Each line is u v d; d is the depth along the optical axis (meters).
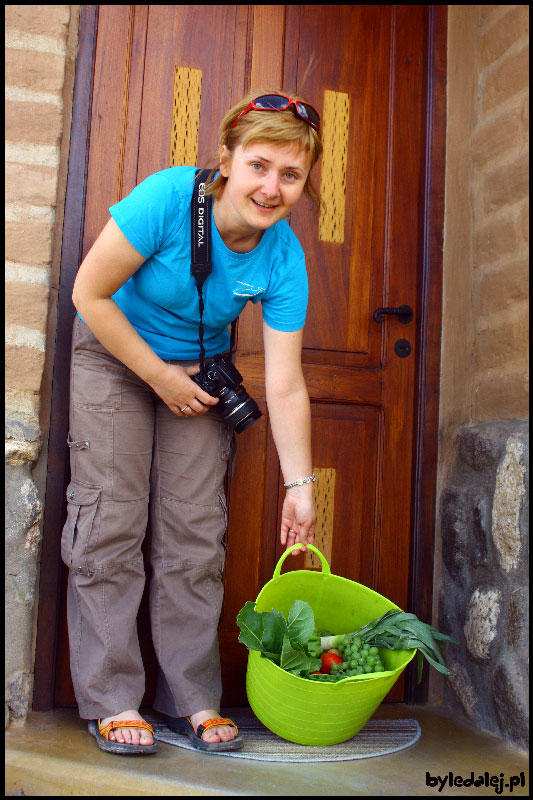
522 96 1.95
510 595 1.77
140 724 1.48
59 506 1.81
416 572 2.11
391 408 2.15
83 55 1.94
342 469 2.11
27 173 1.76
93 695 1.50
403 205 2.21
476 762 1.58
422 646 1.58
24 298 1.73
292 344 1.61
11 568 1.65
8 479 1.67
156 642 1.61
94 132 1.94
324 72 2.15
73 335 1.64
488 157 2.07
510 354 1.93
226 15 2.07
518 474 1.78
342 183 2.16
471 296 2.11
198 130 2.02
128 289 1.59
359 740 1.67
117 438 1.55
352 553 2.09
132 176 1.96
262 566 2.02
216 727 1.53
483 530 1.90
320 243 2.13
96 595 1.54
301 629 1.56
